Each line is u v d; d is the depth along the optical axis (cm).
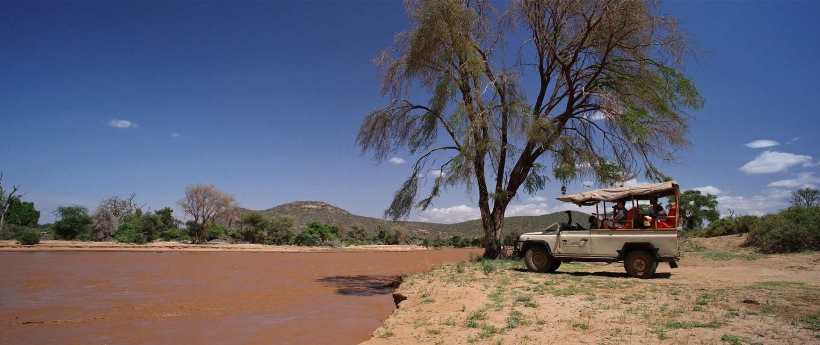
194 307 1128
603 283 1070
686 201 4169
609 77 1798
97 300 1209
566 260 1314
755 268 1444
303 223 11212
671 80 1648
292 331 870
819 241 1752
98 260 2562
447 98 1750
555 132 1731
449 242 7225
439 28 1689
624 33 1731
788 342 548
